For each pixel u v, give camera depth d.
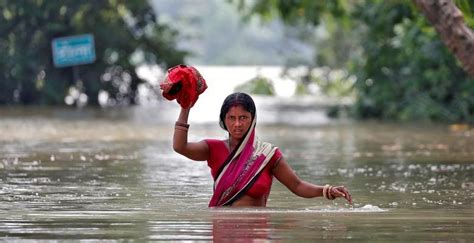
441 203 16.03
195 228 12.30
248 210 14.16
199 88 14.39
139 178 19.88
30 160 23.77
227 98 14.71
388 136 34.78
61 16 55.03
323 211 14.32
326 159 25.12
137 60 68.50
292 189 14.75
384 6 48.03
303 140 32.56
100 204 15.48
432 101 47.16
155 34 59.72
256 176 14.65
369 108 49.38
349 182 19.66
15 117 44.41
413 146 29.72
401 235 11.88
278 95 76.00
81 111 50.78
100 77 57.91
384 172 21.72
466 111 45.78
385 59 49.28
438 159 25.09
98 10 55.91
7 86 55.69
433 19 22.53
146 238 11.52
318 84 74.38
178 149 14.46
